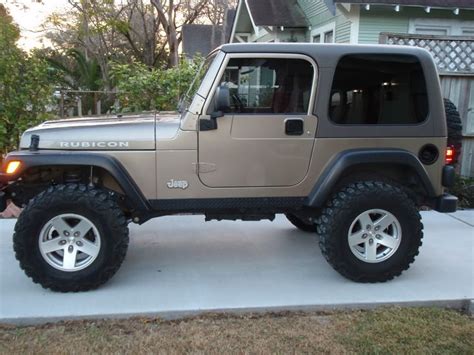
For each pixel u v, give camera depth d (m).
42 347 2.96
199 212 3.95
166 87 7.36
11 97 6.71
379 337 3.12
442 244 4.89
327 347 3.01
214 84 3.70
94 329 3.20
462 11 10.38
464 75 7.05
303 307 3.50
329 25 11.92
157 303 3.51
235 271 4.16
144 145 3.69
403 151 3.87
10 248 4.63
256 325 3.29
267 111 3.78
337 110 3.85
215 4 21.12
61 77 12.61
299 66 3.76
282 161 3.81
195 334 3.15
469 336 3.15
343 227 3.82
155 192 3.77
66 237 3.69
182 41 24.27
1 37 6.69
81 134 3.70
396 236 3.92
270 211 4.04
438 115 3.93
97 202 3.62
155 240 4.96
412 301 3.60
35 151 3.63
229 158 3.77
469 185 6.73
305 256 4.54
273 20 13.56
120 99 7.48
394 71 3.87
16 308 3.39
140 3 21.48
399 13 10.32
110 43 21.41
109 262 3.67
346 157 3.79
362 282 3.92
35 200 3.60
